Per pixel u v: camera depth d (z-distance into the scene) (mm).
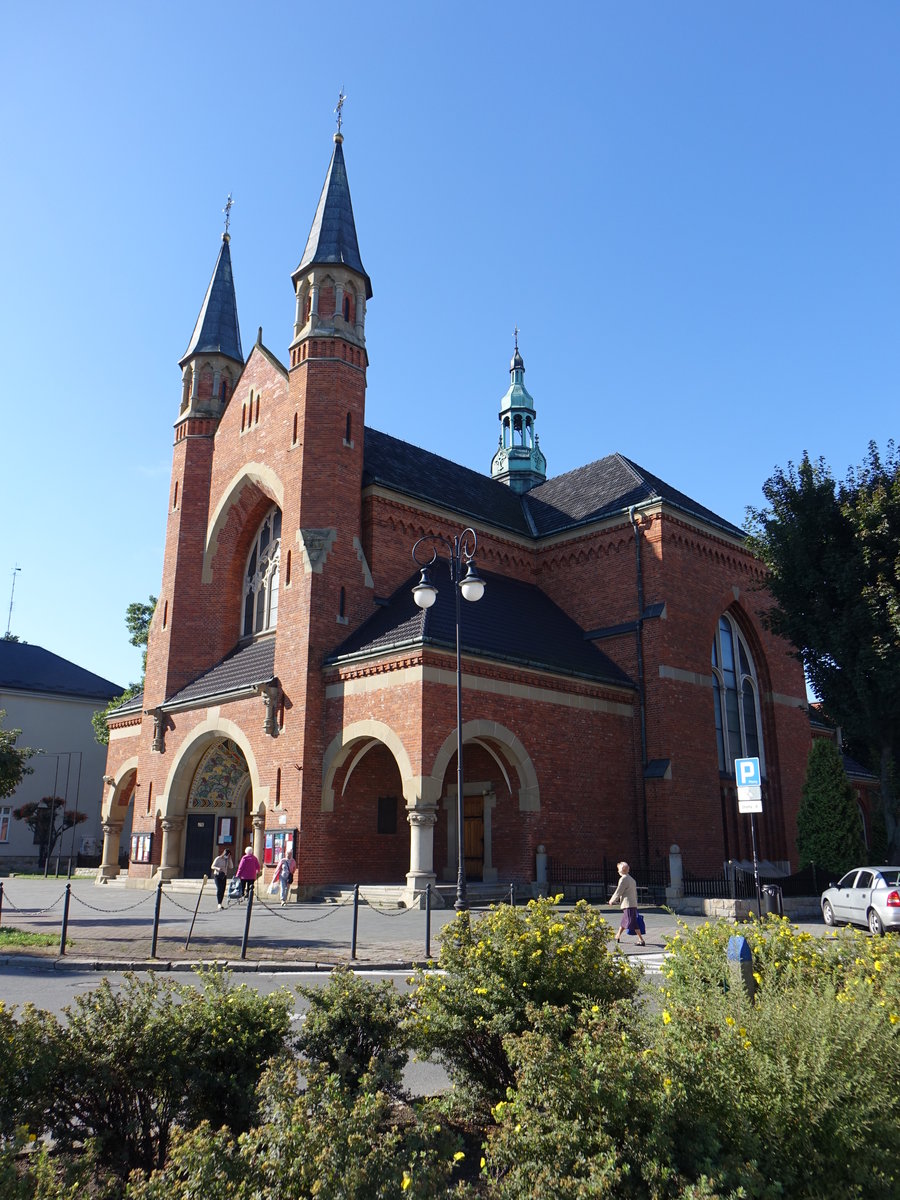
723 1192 4051
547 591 33781
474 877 26312
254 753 27438
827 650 25688
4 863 51250
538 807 25219
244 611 34250
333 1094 4734
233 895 25625
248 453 32969
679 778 28547
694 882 25531
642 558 31000
